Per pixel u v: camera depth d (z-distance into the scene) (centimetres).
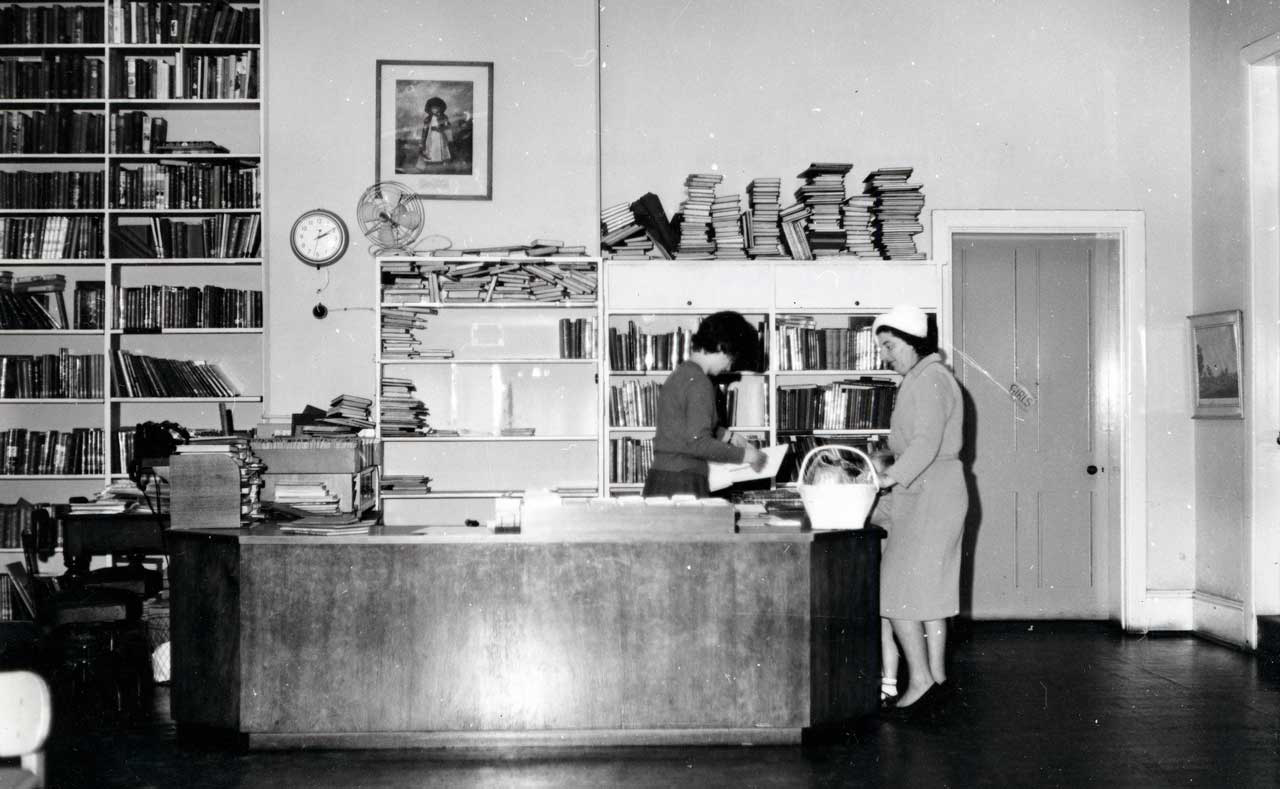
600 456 625
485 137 650
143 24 641
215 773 369
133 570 553
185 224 646
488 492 631
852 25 674
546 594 395
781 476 625
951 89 673
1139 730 427
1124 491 667
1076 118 672
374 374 638
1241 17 619
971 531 680
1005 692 492
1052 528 678
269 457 456
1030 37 673
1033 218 670
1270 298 603
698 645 397
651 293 623
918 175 671
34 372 634
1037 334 681
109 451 632
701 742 401
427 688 393
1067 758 388
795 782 360
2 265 655
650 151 668
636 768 374
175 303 639
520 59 652
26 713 223
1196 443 664
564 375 658
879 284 627
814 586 401
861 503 409
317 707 391
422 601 393
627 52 670
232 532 403
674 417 472
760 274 625
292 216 641
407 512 648
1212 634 633
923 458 426
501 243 648
